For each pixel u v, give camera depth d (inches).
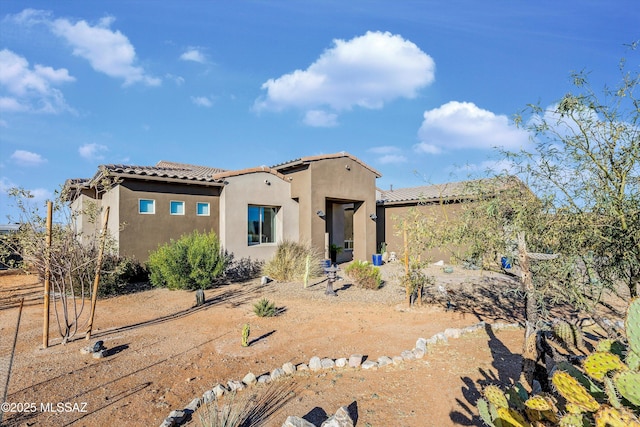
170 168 714.8
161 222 562.6
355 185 757.9
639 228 143.9
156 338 290.7
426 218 319.0
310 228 668.1
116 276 446.9
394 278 591.5
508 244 194.2
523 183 195.2
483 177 230.2
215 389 195.8
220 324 332.2
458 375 218.1
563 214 172.9
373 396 191.5
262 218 677.9
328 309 390.3
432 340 279.1
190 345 274.1
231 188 617.9
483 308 396.8
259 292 476.7
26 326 323.3
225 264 569.6
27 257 279.7
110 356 249.8
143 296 453.7
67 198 289.4
